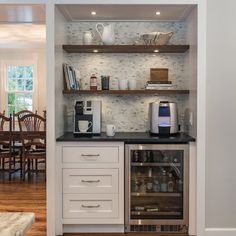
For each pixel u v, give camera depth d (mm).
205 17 2936
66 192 3061
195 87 3035
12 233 1065
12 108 7855
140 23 3602
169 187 3176
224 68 3014
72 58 3637
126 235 3084
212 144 3033
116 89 3650
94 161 3049
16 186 4895
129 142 3043
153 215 3125
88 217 3078
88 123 3367
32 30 6102
